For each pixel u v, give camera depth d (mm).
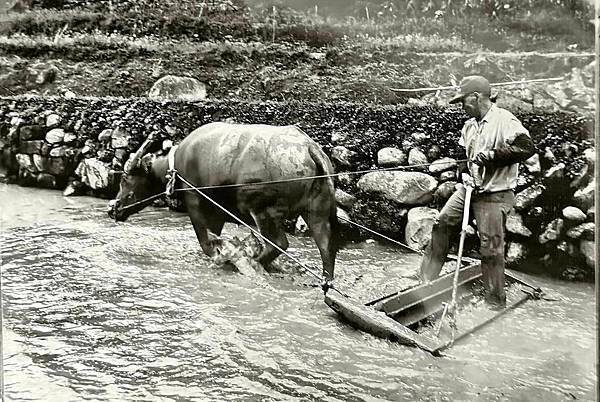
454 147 3906
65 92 4641
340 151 4098
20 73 4656
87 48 4523
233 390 2658
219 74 4324
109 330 3164
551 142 3682
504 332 3127
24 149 4789
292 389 2666
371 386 2674
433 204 3953
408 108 3988
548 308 3324
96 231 4387
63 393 2621
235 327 3201
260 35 4227
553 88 3688
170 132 4453
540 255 3668
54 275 3756
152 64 4441
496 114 3301
